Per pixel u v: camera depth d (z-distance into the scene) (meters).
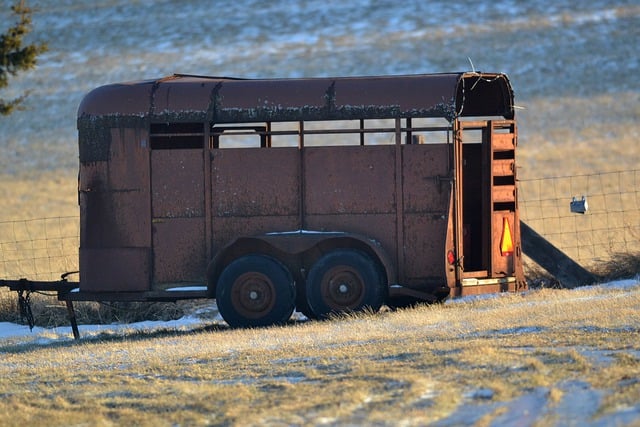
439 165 64.12
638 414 32.41
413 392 37.03
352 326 57.31
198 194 65.75
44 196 197.12
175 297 65.44
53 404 40.00
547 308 58.03
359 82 65.00
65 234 137.12
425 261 64.19
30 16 69.00
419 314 60.19
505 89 68.12
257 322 63.50
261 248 65.50
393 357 44.91
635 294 62.38
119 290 66.06
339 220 64.81
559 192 166.00
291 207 65.19
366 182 64.62
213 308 76.06
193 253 65.69
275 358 47.19
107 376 45.56
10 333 71.62
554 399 34.66
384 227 64.50
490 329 51.72
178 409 37.72
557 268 75.00
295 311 73.44
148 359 50.34
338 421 34.25
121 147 66.12
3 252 115.81
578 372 38.88
